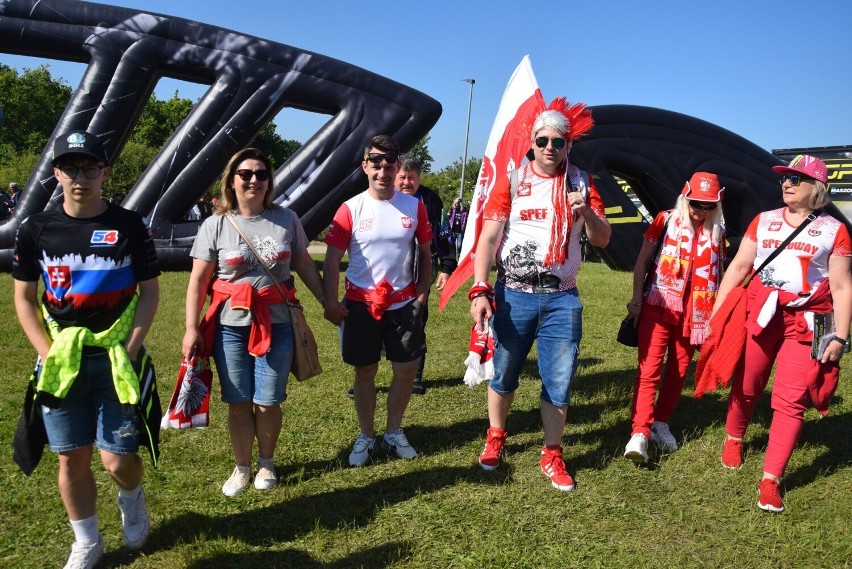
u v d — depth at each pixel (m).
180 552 2.91
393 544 3.06
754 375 3.85
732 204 13.56
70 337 2.55
